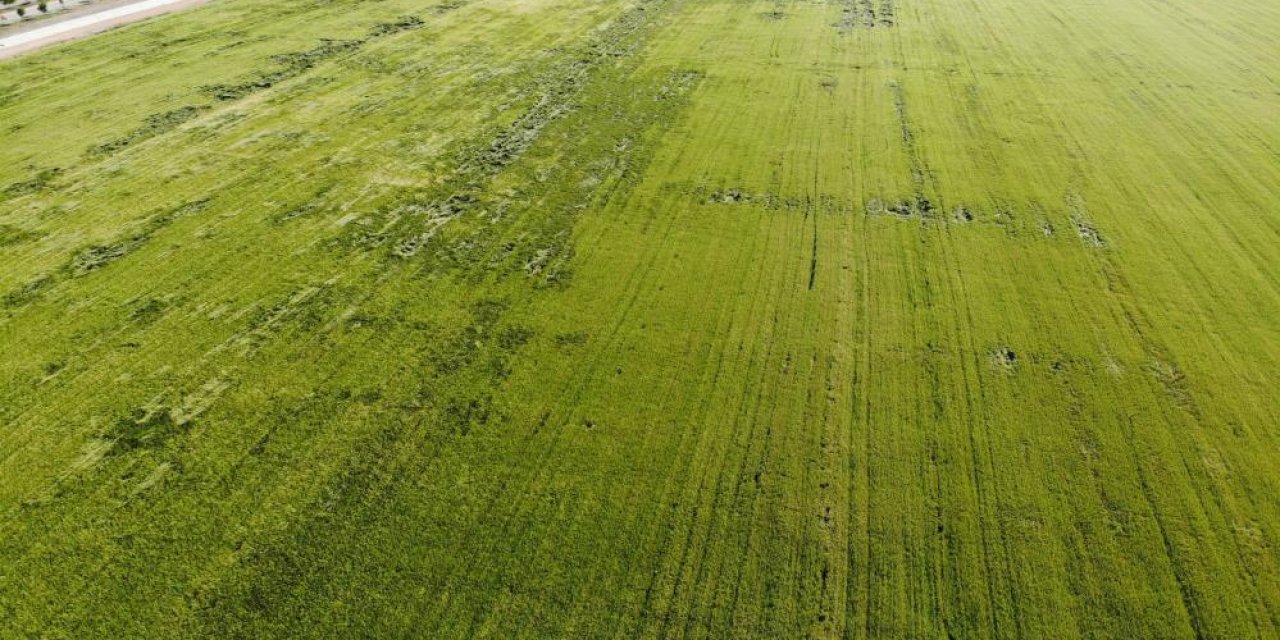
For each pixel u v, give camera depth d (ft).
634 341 46.70
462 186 63.46
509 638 30.83
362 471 37.93
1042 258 54.65
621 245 55.93
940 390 43.32
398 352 45.57
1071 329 47.98
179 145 68.64
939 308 49.67
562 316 48.70
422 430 40.27
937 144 70.59
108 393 42.34
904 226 58.29
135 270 52.21
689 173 65.51
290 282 51.47
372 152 68.49
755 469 38.50
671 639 31.04
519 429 40.42
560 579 33.09
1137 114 76.89
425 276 52.31
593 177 65.00
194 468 37.99
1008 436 40.45
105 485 36.96
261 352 45.39
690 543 34.78
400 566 33.47
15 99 76.02
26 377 43.21
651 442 39.86
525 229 57.77
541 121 74.90
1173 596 33.06
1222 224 58.75
